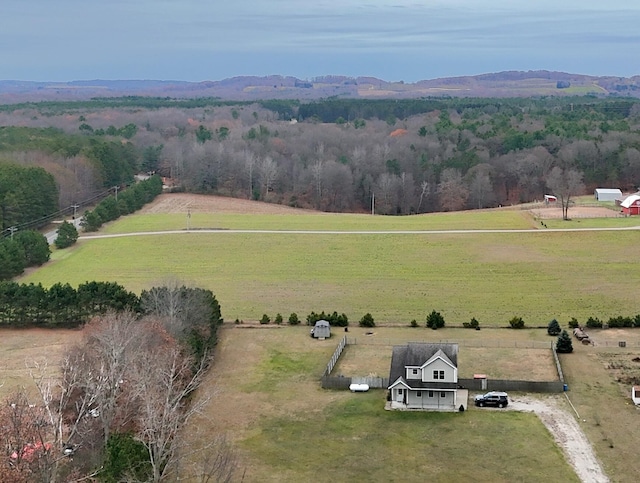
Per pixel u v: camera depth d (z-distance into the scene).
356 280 105.56
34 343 76.62
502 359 71.06
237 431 55.44
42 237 115.50
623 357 71.06
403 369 61.06
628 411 58.28
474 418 57.69
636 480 47.78
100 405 46.22
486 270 109.38
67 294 81.38
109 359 51.41
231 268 112.19
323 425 56.66
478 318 87.62
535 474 48.69
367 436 54.72
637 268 108.19
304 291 100.25
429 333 80.69
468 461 50.66
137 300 81.12
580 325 82.69
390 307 92.69
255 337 79.38
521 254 117.25
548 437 54.03
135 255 119.31
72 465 43.75
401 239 128.75
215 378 66.56
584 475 48.50
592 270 107.88
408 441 53.84
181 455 45.16
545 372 67.19
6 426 43.59
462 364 69.69
